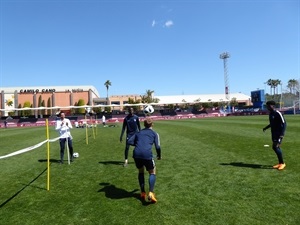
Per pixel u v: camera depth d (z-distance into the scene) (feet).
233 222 16.80
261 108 250.16
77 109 265.95
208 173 28.25
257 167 29.71
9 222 18.66
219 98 415.85
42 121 206.49
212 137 58.65
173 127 97.71
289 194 20.93
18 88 343.26
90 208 20.38
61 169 34.55
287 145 42.65
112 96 387.34
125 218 18.28
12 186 27.58
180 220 17.47
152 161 21.36
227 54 272.72
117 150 48.98
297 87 310.04
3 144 65.77
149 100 353.92
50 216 19.31
